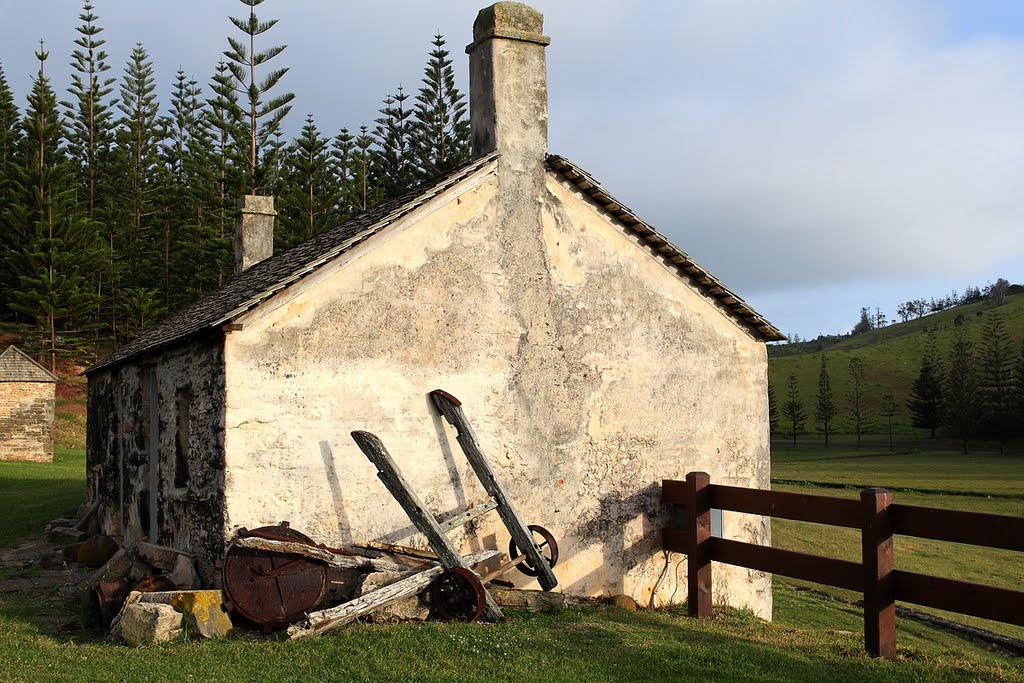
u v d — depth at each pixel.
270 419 9.11
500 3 10.98
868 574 7.64
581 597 10.68
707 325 12.06
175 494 10.31
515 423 10.59
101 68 56.31
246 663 7.01
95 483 15.88
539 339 10.84
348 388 9.56
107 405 14.89
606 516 11.08
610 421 11.23
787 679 6.77
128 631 7.86
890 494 7.65
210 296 15.31
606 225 11.44
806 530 21.70
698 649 7.72
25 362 33.22
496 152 10.67
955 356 89.50
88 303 45.28
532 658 7.17
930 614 14.55
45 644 7.72
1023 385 71.25
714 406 12.00
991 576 18.25
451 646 7.45
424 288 10.10
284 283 9.11
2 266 47.38
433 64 49.38
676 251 11.59
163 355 11.13
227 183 46.84
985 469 46.75
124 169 54.66
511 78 10.98
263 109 44.56
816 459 58.25
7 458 32.56
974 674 6.95
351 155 53.03
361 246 9.71
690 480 9.82
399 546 9.38
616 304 11.41
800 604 14.10
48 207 43.97
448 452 10.13
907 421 88.38
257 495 8.98
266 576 8.45
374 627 8.12
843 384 104.19
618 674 6.85
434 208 10.21
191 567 9.41
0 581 11.32
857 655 7.62
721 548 9.64
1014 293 152.88
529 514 10.58
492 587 9.65
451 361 10.22
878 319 186.75
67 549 12.96
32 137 48.09
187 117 65.62
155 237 53.94
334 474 9.41
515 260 10.74
